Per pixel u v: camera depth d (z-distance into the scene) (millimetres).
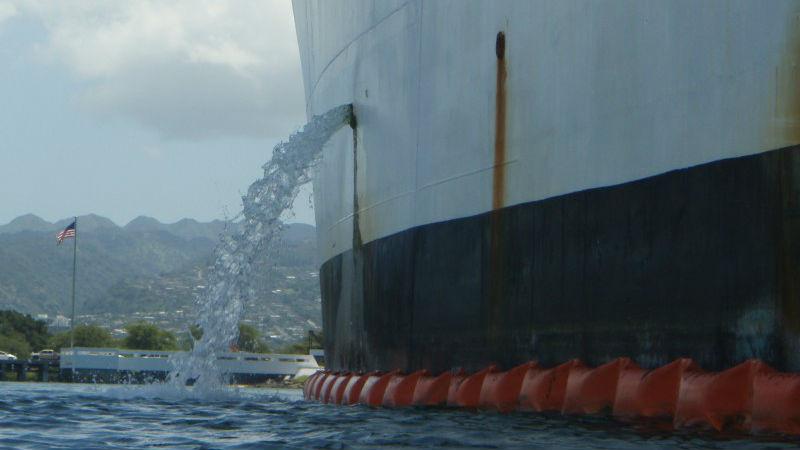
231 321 18219
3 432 10703
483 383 12633
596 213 11188
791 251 8641
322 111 21062
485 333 13289
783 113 8867
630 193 10672
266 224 18125
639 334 10406
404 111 16062
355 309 18469
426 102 15250
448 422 10961
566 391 10945
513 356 12609
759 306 8938
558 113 11961
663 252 10148
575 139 11617
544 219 12133
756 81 9164
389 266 16516
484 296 13367
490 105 13438
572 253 11570
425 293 15047
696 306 9664
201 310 18484
